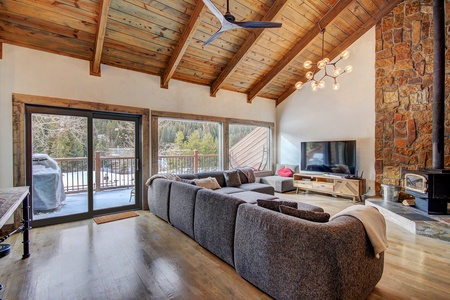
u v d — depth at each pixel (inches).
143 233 127.6
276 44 193.6
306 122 250.2
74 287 78.6
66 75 144.6
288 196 219.9
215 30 161.3
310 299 61.7
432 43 171.0
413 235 123.6
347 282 59.0
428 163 172.7
